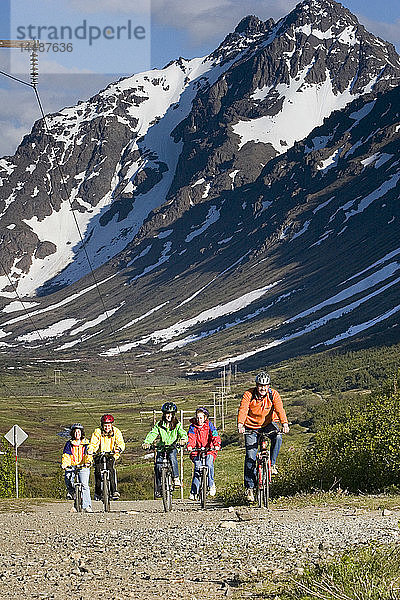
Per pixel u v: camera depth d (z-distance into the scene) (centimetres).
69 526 3694
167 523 3650
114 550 2598
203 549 2533
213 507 5175
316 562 1952
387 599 1504
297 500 4500
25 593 1883
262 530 3003
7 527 3706
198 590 1870
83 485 4603
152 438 4375
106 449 4581
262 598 1728
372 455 4866
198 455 4509
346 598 1505
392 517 3375
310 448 5688
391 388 6825
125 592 1866
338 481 4978
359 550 2009
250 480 3762
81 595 1844
